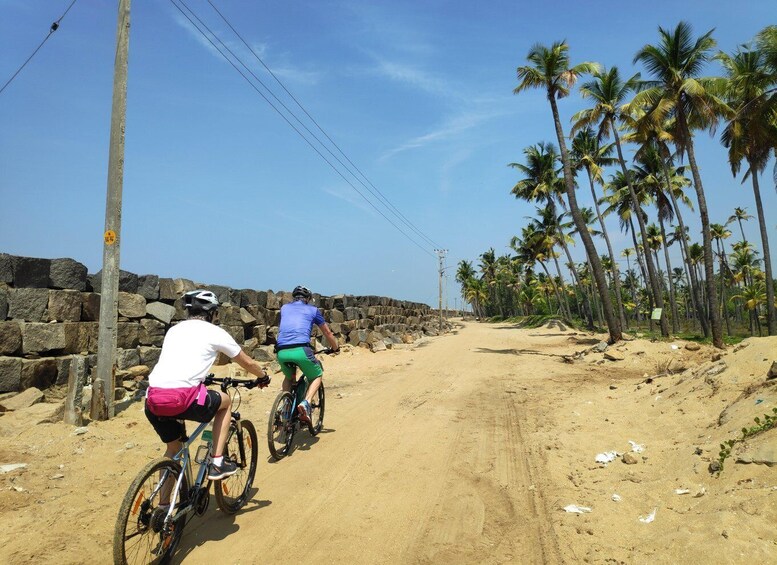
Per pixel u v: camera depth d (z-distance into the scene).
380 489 5.00
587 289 58.75
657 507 4.12
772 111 19.38
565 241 46.41
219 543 3.86
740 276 55.88
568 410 8.31
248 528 4.11
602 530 3.92
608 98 28.91
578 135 36.50
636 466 5.22
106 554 3.60
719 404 6.21
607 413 7.74
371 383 11.46
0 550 3.53
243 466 4.50
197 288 11.67
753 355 6.88
